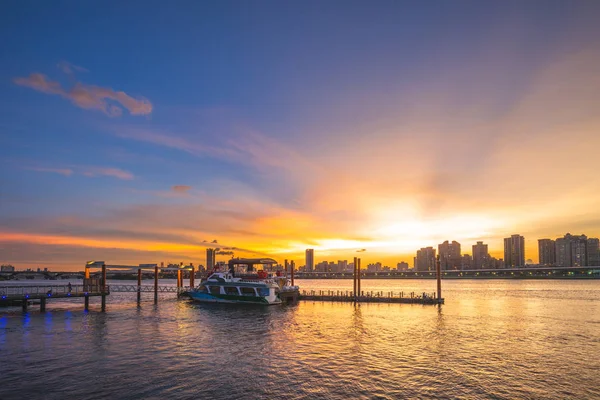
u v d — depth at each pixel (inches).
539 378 1307.8
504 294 5506.9
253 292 3336.6
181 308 3181.6
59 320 2502.5
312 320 2504.9
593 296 4975.4
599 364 1472.7
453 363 1477.6
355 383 1256.2
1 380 1280.8
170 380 1283.2
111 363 1475.1
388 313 2851.9
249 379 1293.1
